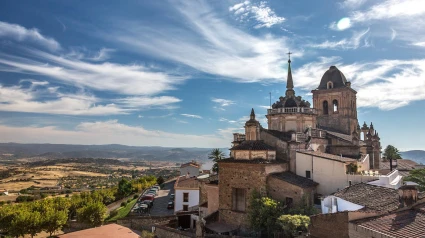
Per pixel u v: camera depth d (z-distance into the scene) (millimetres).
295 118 57031
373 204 26438
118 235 39375
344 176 40312
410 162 77375
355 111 80375
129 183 109875
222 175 44688
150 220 54625
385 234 18969
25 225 54312
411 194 23859
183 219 52750
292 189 39281
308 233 26531
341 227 22641
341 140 57969
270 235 35875
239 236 36875
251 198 40906
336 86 77750
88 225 62688
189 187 65500
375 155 68125
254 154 43406
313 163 43406
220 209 44344
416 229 19625
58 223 57469
